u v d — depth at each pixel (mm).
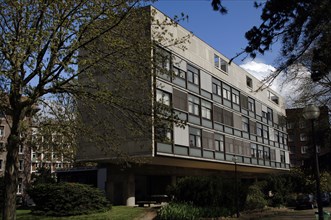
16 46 12234
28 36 12312
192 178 24516
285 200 37344
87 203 22766
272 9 12180
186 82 32594
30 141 14281
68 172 39844
